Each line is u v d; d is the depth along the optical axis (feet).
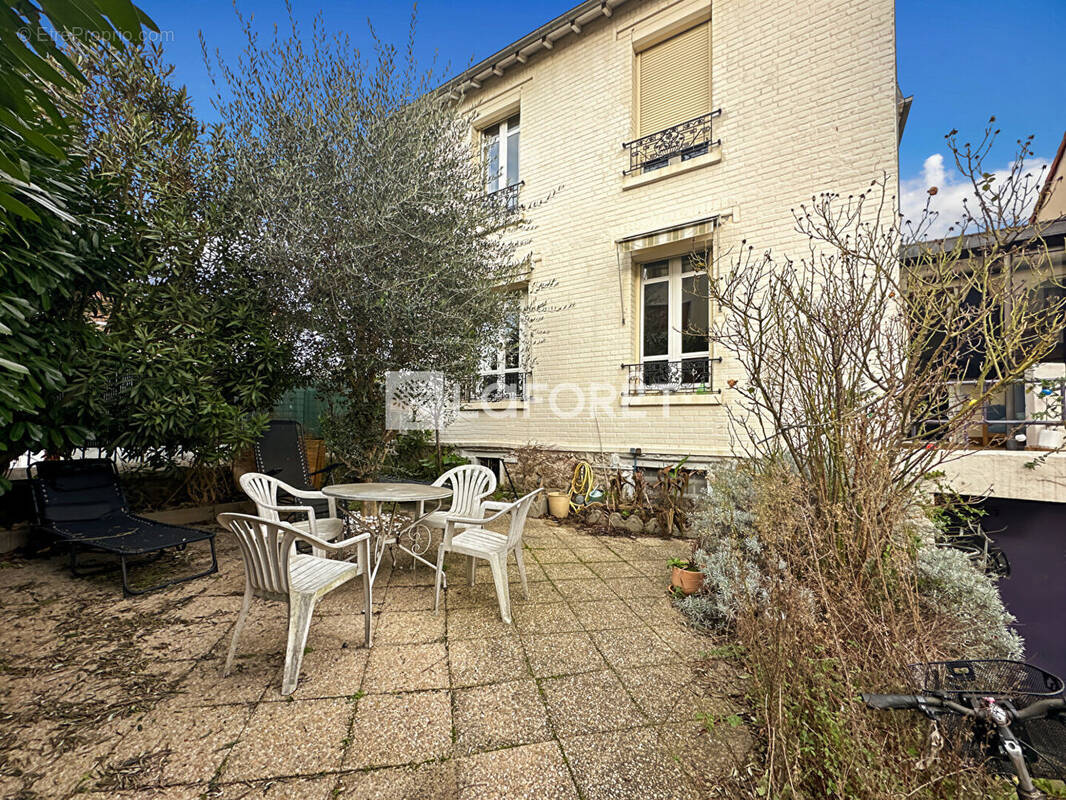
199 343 17.01
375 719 7.26
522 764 6.40
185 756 6.39
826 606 7.29
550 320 25.22
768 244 19.19
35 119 4.42
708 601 11.23
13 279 12.17
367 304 16.81
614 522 19.94
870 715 5.79
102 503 14.75
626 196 23.12
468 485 14.64
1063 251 13.38
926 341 9.40
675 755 6.45
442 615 11.14
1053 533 12.12
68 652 9.10
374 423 20.76
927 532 10.49
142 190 16.70
